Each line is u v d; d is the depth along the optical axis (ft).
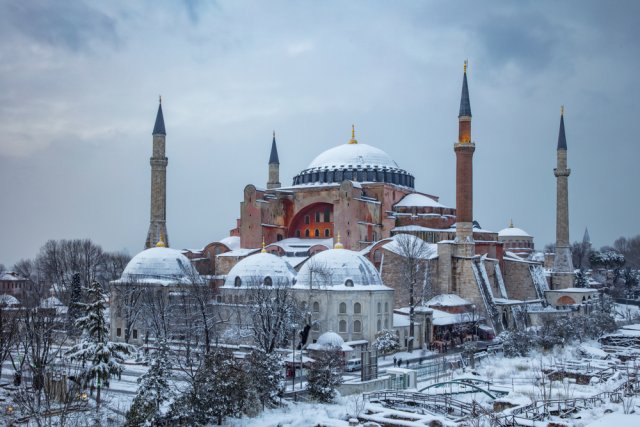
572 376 269.44
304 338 348.59
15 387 236.63
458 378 262.26
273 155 597.93
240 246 499.92
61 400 198.80
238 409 201.87
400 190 521.65
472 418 195.31
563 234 576.61
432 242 480.64
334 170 523.70
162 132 516.32
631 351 359.87
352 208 468.34
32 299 487.61
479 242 487.20
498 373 286.05
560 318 426.51
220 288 382.63
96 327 220.64
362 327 345.72
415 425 188.44
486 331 416.26
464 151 441.68
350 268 358.43
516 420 187.42
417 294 423.23
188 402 191.72
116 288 388.37
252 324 336.49
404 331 368.89
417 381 272.51
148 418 185.26
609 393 227.20
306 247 481.05
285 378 256.32
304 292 353.92
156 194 513.45
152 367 193.06
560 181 579.89
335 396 231.30
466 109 447.01
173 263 399.44
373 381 255.29
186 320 346.74
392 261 431.84
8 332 284.41
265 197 506.07
